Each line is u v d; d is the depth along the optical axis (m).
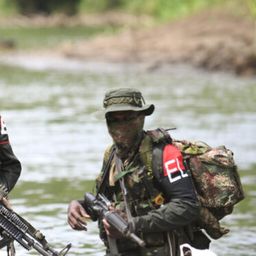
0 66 67.75
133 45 70.81
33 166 27.61
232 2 74.19
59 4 141.62
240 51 60.44
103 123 37.22
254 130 34.62
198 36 69.50
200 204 11.97
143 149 11.89
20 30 116.06
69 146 31.36
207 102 44.31
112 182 12.16
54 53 75.44
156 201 11.89
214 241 18.83
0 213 12.93
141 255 12.00
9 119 38.38
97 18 133.75
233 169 12.09
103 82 55.75
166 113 39.81
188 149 12.05
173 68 62.59
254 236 19.22
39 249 12.91
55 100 45.78
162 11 98.50
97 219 12.41
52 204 22.12
